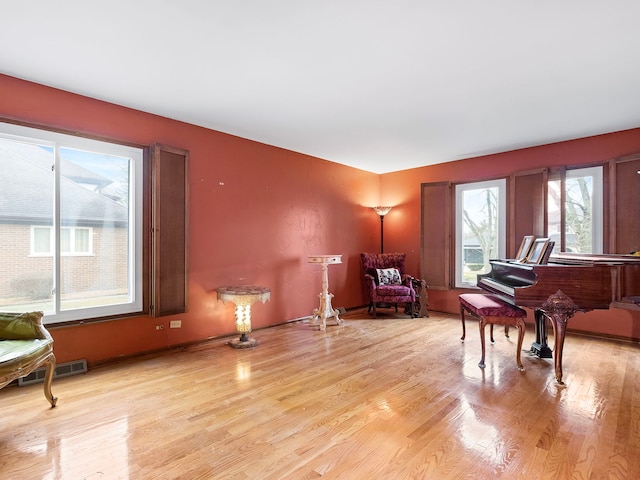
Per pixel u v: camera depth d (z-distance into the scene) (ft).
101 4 6.60
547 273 9.57
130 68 9.11
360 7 6.70
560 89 10.28
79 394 8.76
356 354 11.98
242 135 14.58
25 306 9.78
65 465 5.93
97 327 10.86
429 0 6.48
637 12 6.78
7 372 6.77
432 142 15.53
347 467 5.90
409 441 6.69
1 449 6.39
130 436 6.84
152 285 11.71
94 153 11.06
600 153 14.32
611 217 13.73
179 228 12.35
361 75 9.50
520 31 7.45
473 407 8.08
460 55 8.45
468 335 14.52
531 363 11.10
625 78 9.57
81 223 10.81
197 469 5.84
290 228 16.61
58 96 10.20
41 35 7.62
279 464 5.98
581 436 6.86
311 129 13.85
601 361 11.28
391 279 18.57
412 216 20.24
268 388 9.14
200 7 6.71
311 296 17.54
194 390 9.00
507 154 16.90
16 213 9.66
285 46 8.10
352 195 19.86
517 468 5.87
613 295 9.40
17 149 9.70
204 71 9.29
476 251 18.10
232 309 14.24
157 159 11.75
